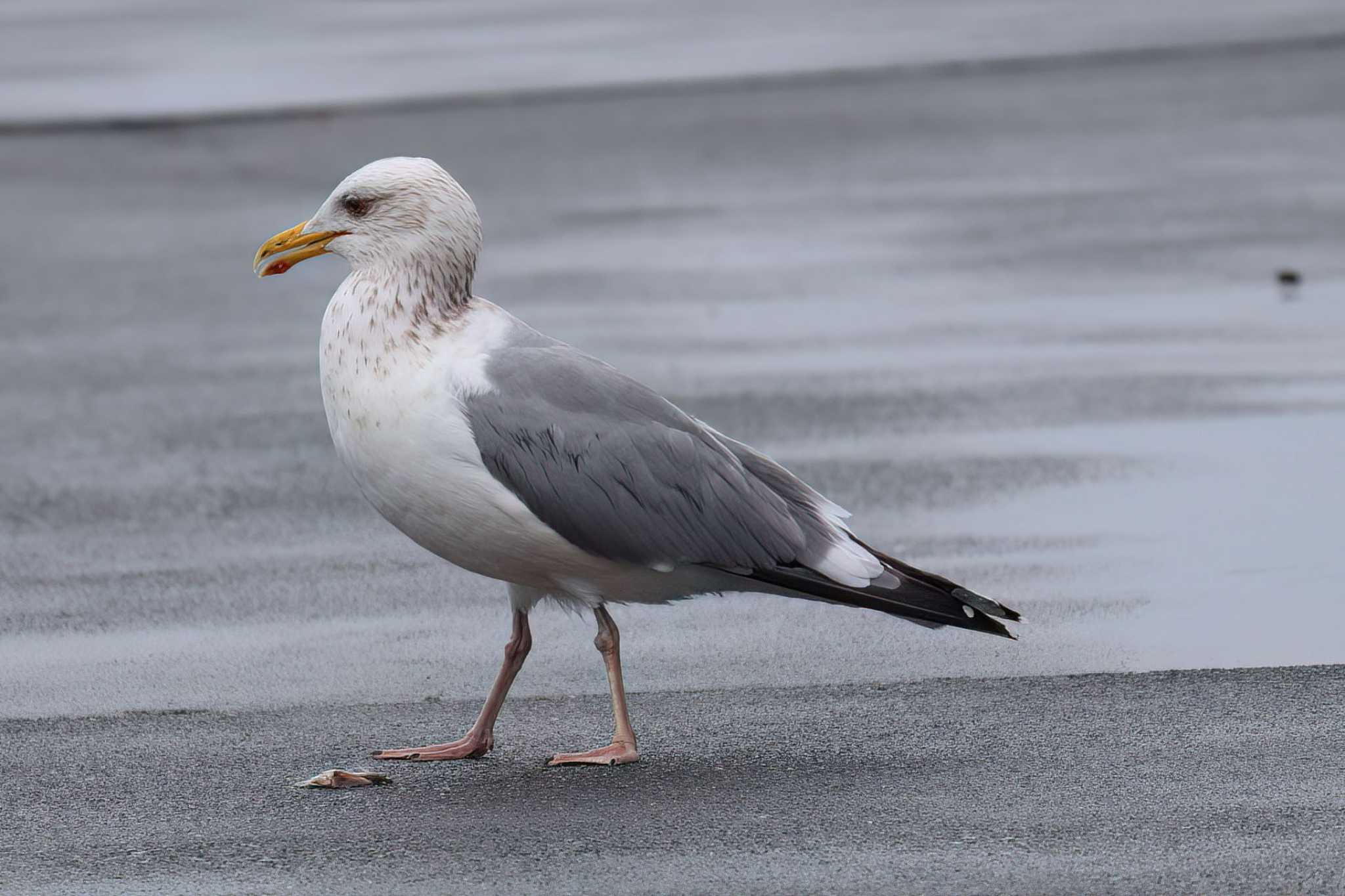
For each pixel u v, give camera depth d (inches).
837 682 412.5
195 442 644.7
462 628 457.4
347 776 356.2
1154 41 1515.7
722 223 1000.2
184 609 472.7
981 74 1407.5
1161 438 609.6
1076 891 295.4
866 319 799.7
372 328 366.9
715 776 355.6
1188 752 358.6
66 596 485.1
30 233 1017.5
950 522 528.1
